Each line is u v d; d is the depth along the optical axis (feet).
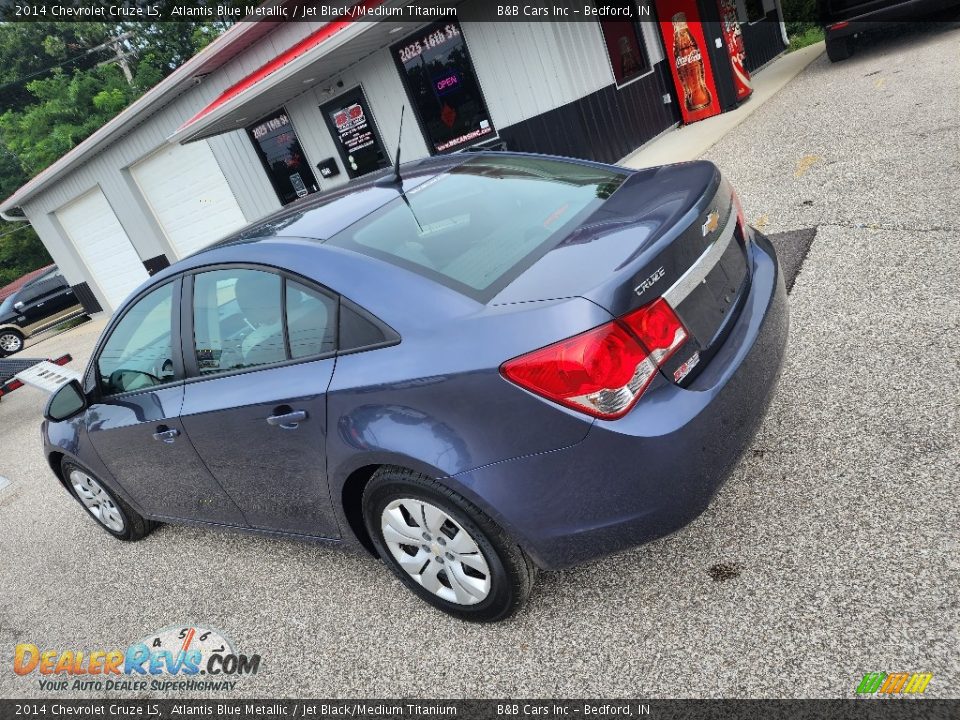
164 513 12.00
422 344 6.97
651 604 7.68
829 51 36.58
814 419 9.64
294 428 8.22
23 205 56.39
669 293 6.71
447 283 7.23
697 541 8.29
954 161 16.69
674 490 6.60
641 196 8.21
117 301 55.67
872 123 22.34
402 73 31.99
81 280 57.41
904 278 12.42
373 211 8.84
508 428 6.59
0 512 17.40
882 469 8.32
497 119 30.53
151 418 10.17
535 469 6.66
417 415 7.05
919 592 6.70
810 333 11.84
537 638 7.82
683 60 33.24
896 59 32.14
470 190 9.14
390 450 7.25
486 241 7.84
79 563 13.33
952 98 21.85
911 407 9.18
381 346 7.32
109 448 11.45
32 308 56.03
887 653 6.27
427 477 7.31
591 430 6.37
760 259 8.84
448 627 8.50
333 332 7.79
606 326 6.19
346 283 7.66
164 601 11.07
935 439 8.50
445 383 6.75
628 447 6.39
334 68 32.30
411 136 33.47
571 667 7.31
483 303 6.86
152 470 11.09
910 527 7.43
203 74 37.70
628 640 7.36
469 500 7.09
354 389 7.42
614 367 6.24
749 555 7.82
